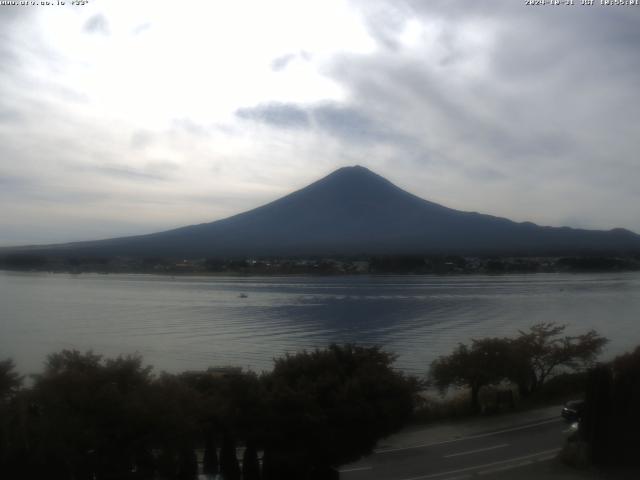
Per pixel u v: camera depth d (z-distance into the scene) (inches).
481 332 2484.0
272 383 687.1
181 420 606.9
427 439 914.1
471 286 5265.8
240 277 7012.8
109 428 584.7
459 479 736.3
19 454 565.9
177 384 658.8
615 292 4562.0
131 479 589.3
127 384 633.0
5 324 2824.8
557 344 1614.2
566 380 1282.0
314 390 663.8
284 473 636.7
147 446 596.1
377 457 826.8
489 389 1245.1
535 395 1221.7
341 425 650.2
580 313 3208.7
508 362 1152.2
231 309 3472.0
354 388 666.8
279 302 3895.2
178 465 616.7
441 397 1232.8
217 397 671.8
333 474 656.4
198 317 3090.6
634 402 789.9
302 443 643.5
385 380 695.1
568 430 923.4
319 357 721.0
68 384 597.6
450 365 1147.3
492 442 901.2
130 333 2529.5
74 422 573.0
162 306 3666.3
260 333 2517.2
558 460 810.2
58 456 568.1
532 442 903.1
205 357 1914.4
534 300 3919.8
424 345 2140.7
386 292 4640.8
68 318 3056.1
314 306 3624.5
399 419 695.1
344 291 4771.2
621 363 860.0
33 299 4168.3
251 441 641.6
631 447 783.1
